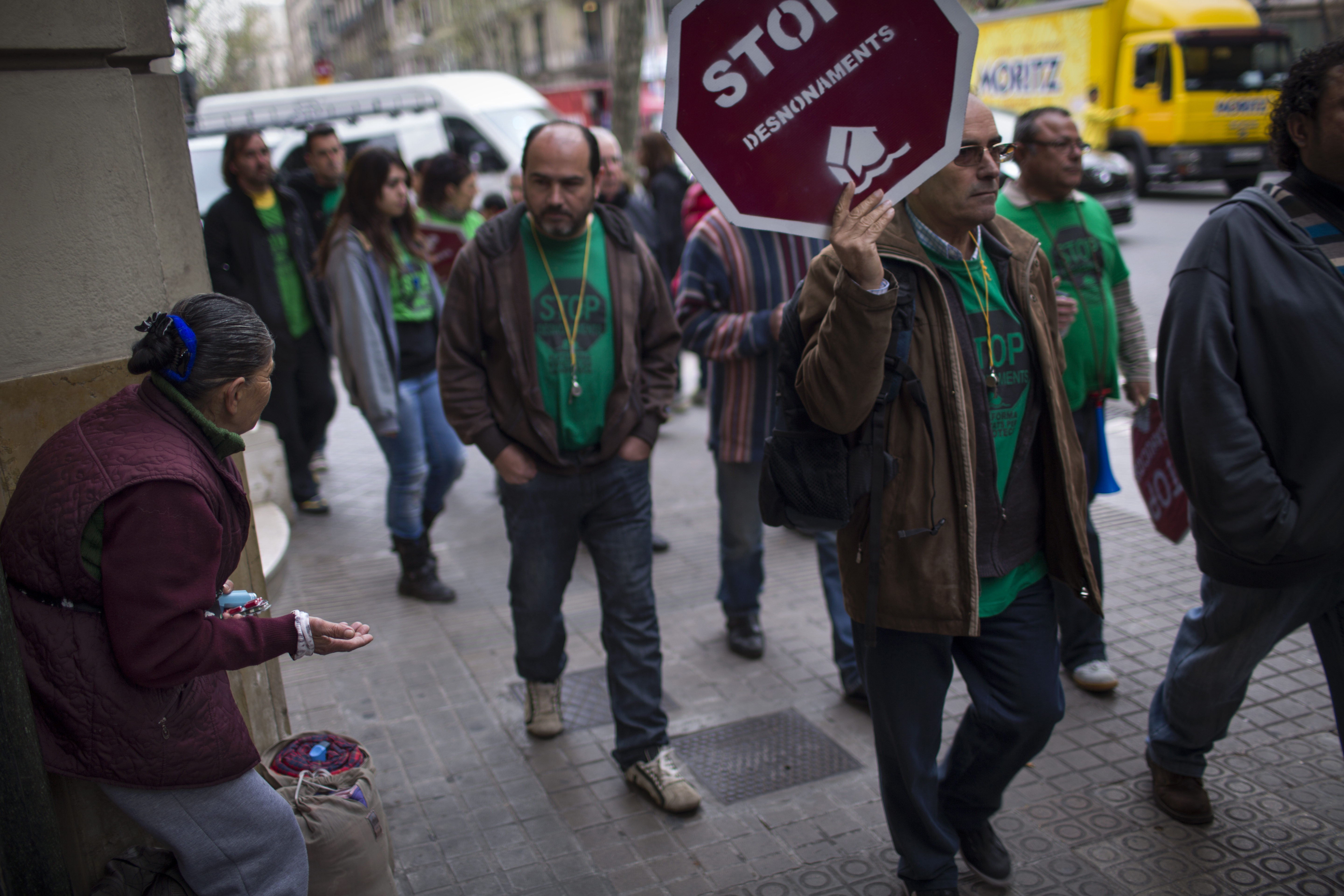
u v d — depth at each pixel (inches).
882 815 118.1
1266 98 673.6
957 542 90.1
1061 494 94.1
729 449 151.8
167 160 100.7
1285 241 93.5
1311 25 787.4
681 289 152.9
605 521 125.4
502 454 122.9
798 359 92.0
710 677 153.9
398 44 1699.1
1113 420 274.4
